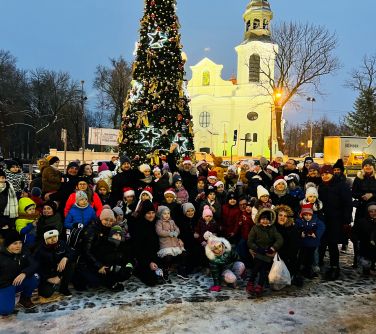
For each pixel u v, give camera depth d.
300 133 82.12
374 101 41.69
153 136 9.71
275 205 6.12
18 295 4.89
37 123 48.88
